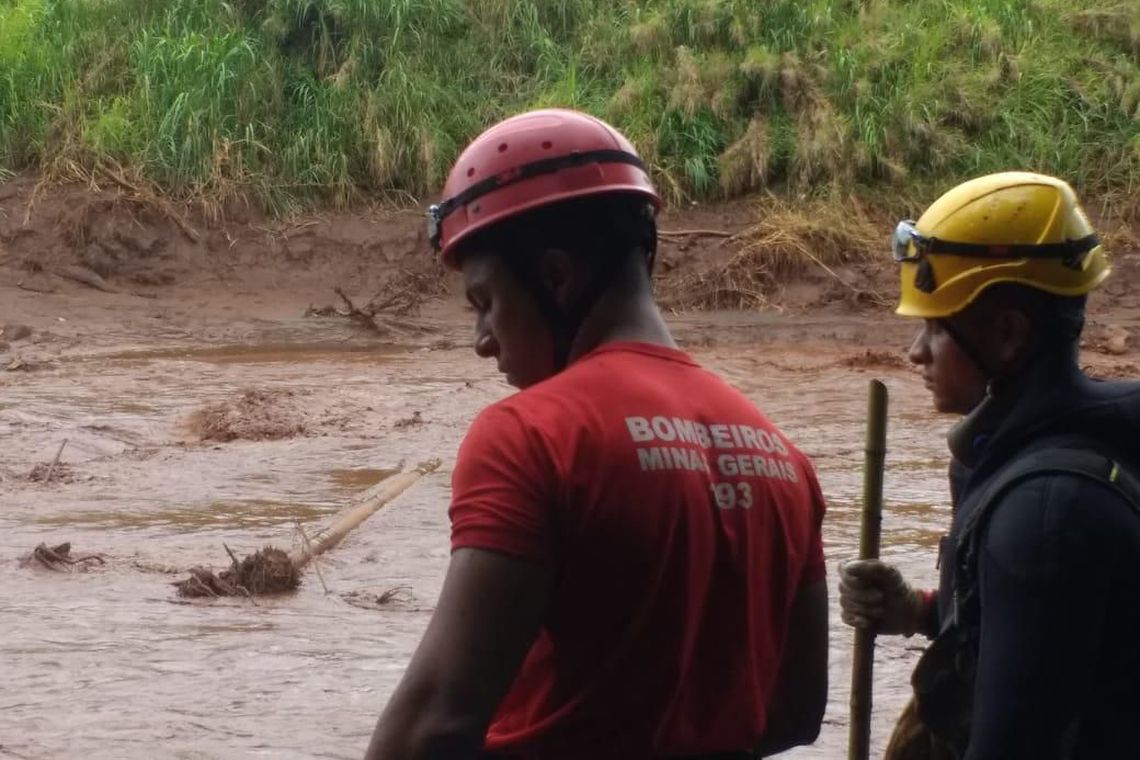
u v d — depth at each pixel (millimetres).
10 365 15789
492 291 2508
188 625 7070
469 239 2504
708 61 22812
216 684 6219
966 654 2707
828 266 20094
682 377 2541
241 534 8969
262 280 20406
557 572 2344
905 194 21406
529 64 23594
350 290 20344
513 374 2549
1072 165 21766
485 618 2271
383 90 22297
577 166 2475
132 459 11383
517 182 2469
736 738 2471
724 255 20391
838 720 5832
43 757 5387
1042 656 2463
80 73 22531
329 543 8672
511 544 2279
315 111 21953
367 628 7062
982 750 2492
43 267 20172
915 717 3090
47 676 6293
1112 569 2496
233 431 12328
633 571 2336
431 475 10805
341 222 21078
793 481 2619
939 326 2820
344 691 6152
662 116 22094
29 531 9078
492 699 2279
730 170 21469
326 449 11719
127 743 5531
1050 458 2566
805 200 21281
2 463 11133
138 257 20422
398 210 21391
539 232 2477
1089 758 2576
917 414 13336
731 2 23234
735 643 2467
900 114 21875
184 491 10266
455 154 22094
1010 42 23281
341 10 22688
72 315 19000
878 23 23297
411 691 2285
